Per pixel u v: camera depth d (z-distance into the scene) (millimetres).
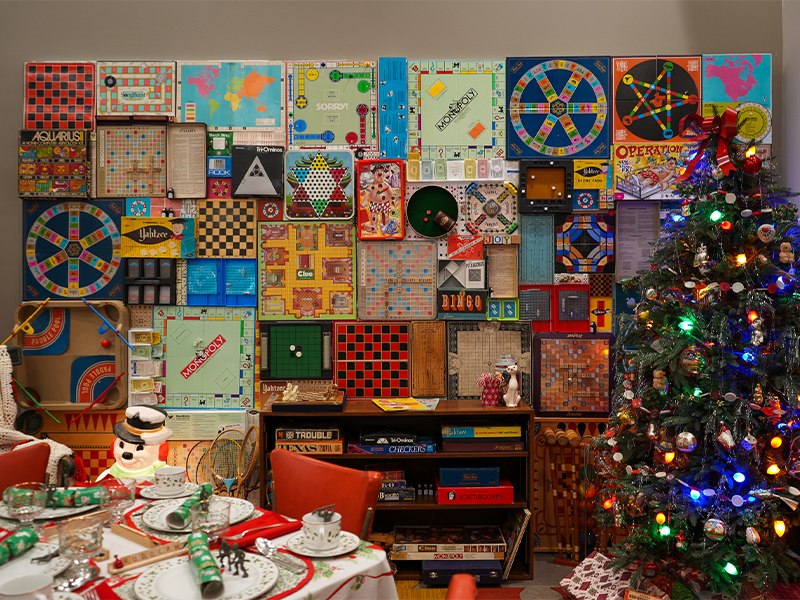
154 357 3547
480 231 3568
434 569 3047
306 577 1341
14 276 3590
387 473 3242
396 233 3535
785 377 2404
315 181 3553
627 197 3523
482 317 3549
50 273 3551
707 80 3559
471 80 3574
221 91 3562
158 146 3549
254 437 3432
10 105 3584
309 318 3574
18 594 1040
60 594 1191
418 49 3619
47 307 3500
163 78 3555
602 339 3496
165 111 3557
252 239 3559
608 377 3486
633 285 2908
